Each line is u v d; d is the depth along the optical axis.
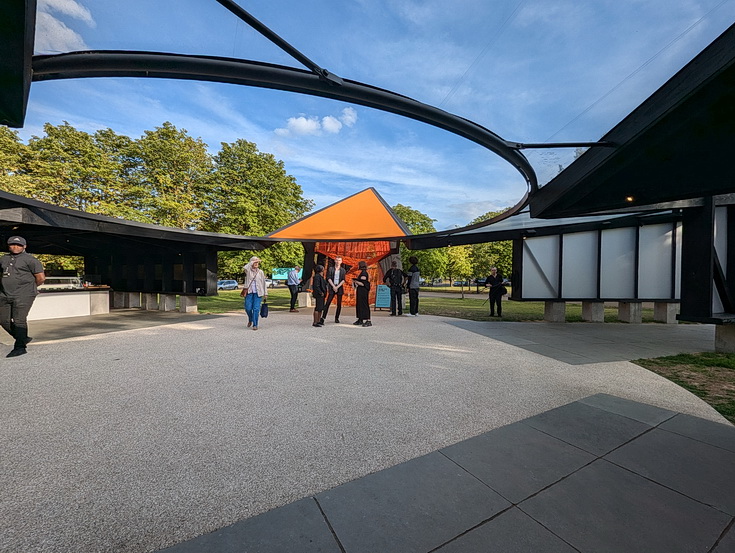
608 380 4.55
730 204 6.55
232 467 2.43
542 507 1.98
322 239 13.13
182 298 12.16
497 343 7.06
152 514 1.94
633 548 1.67
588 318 11.09
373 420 3.24
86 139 20.27
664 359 5.76
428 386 4.24
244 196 24.36
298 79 2.76
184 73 2.76
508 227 10.82
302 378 4.53
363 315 9.46
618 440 2.82
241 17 2.12
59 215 7.07
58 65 2.66
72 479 2.26
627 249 10.12
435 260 33.06
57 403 3.58
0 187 16.12
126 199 20.95
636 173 4.95
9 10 2.02
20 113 3.26
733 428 3.05
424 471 2.37
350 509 1.96
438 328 9.14
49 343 6.71
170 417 3.27
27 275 5.71
